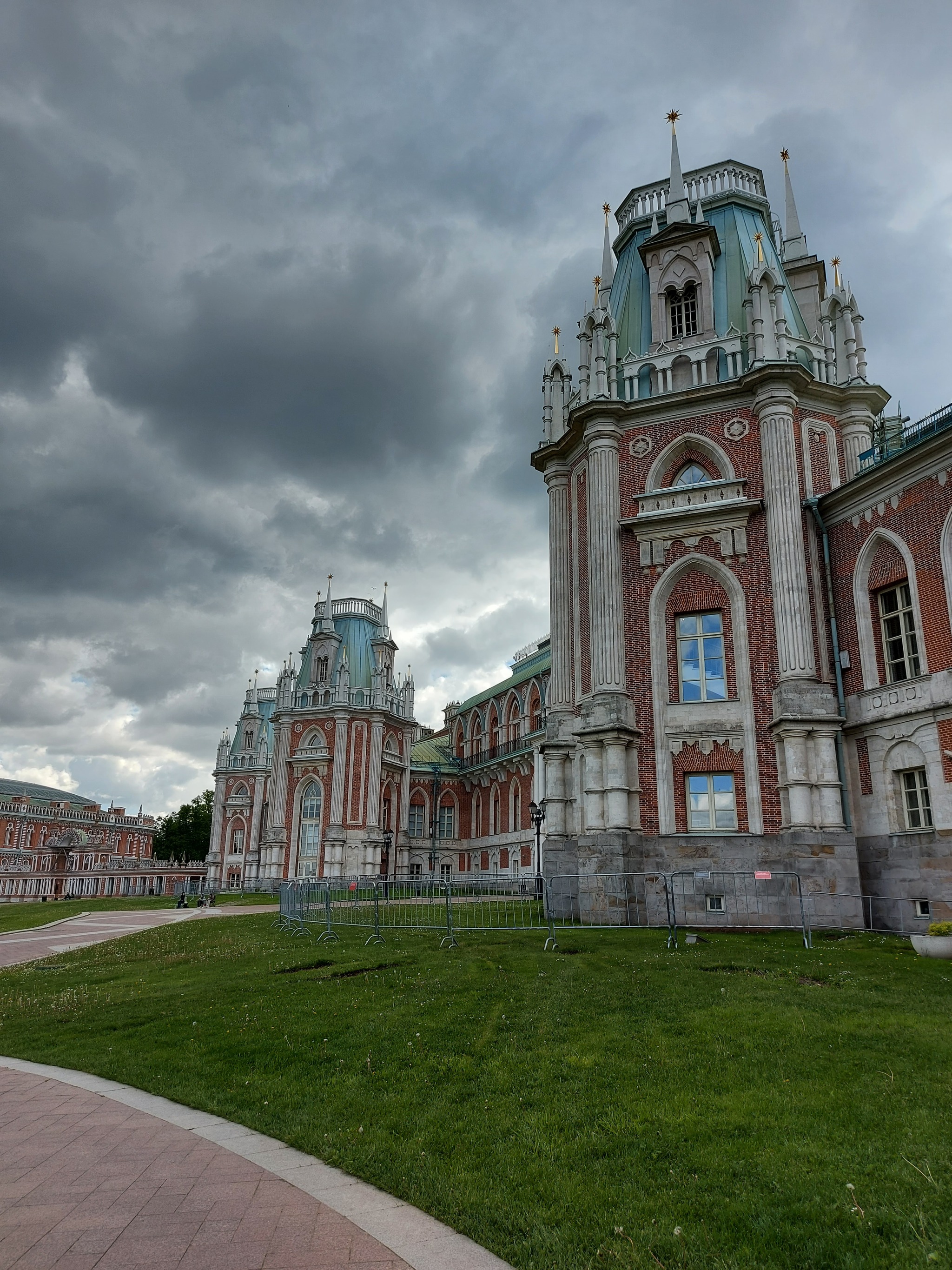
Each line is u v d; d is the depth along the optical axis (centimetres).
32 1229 579
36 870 12181
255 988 1530
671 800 2406
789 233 3569
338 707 7081
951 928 1599
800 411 2641
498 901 2483
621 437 2734
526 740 6234
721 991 1272
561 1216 600
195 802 12544
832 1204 602
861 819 2284
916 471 2200
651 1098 831
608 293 3322
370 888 2719
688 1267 529
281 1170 696
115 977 1850
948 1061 910
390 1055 1027
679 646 2545
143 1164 708
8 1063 1106
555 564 2984
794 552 2420
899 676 2272
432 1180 664
